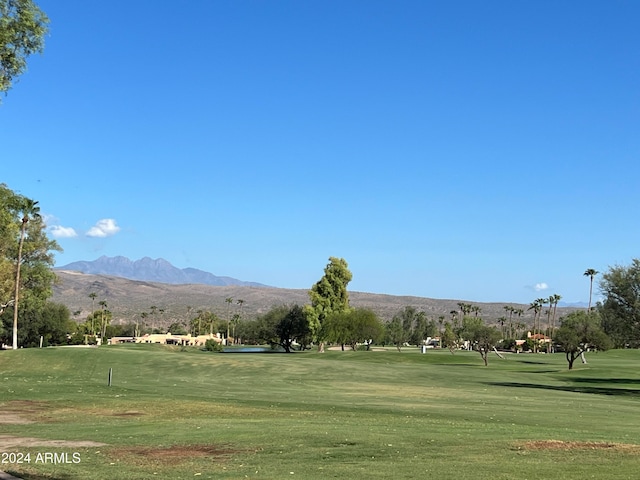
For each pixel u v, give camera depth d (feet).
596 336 258.57
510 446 55.72
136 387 138.10
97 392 122.83
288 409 94.79
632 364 308.81
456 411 95.61
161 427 71.61
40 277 265.75
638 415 97.35
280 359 267.59
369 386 156.66
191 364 226.99
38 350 246.68
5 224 206.59
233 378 183.73
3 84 65.72
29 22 64.85
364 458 51.39
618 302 167.84
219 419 81.10
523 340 549.54
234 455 53.67
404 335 586.86
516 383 183.32
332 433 64.54
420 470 45.37
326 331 405.18
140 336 599.16
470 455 51.55
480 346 299.79
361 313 404.57
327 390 141.18
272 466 48.49
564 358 375.25
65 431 69.26
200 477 44.68
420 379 192.24
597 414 96.78
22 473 45.78
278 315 460.14
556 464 46.62
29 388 130.93
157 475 45.52
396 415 87.56
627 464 46.47
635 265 165.99
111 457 53.06
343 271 419.95
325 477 43.65
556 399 128.88
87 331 537.65
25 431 69.56
